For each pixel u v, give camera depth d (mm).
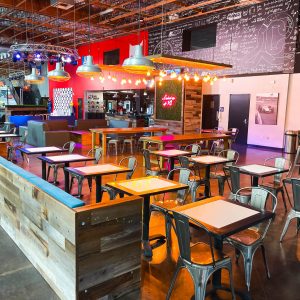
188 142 8594
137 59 5199
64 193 2803
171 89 11797
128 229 2734
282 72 10234
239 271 3242
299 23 9766
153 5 9938
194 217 2645
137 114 14234
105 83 16641
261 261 3453
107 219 2580
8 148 8539
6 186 3830
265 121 11859
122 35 15008
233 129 11867
